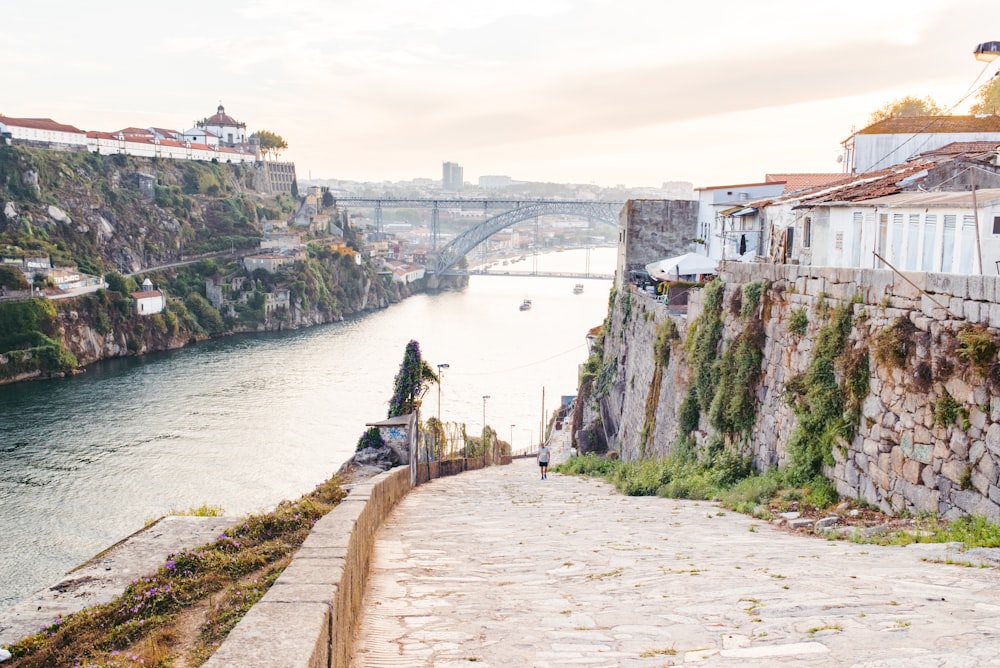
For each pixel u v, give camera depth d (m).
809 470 15.14
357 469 25.58
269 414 89.00
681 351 26.27
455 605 8.63
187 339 141.50
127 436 78.69
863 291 14.15
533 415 91.88
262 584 8.90
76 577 9.82
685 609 7.60
